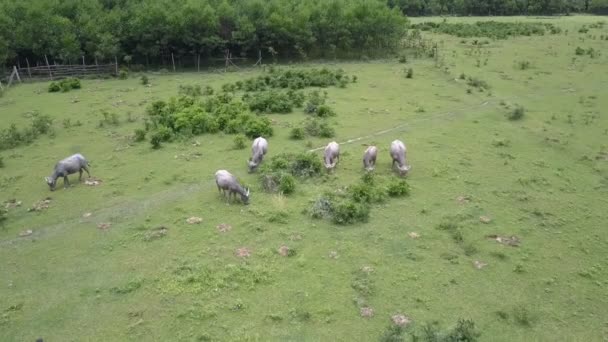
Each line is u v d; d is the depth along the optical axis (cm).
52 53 4141
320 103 3189
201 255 1659
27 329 1349
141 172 2281
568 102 3309
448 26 6366
